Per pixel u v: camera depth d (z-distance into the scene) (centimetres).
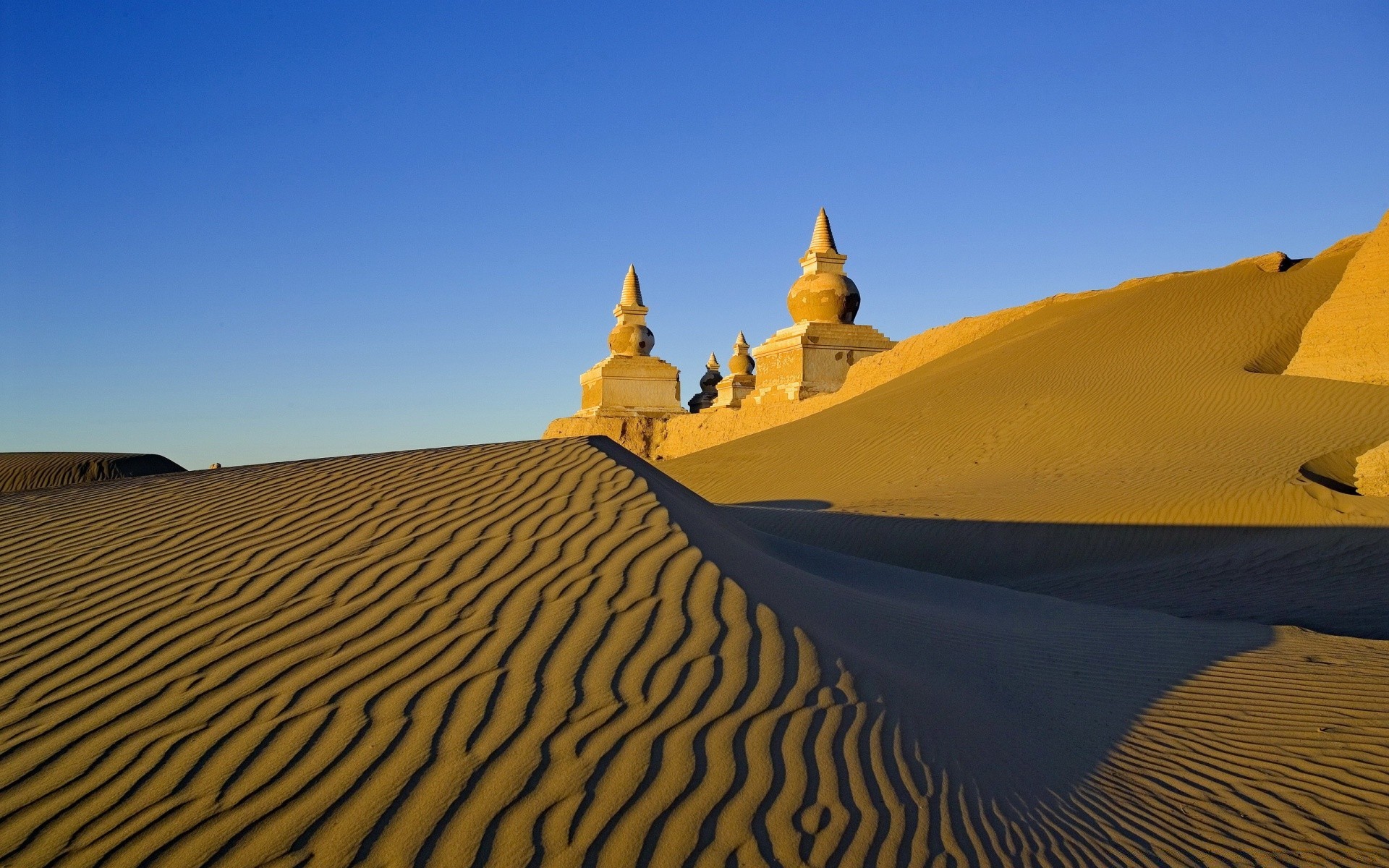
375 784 393
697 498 1058
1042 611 948
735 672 498
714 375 7425
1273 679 715
